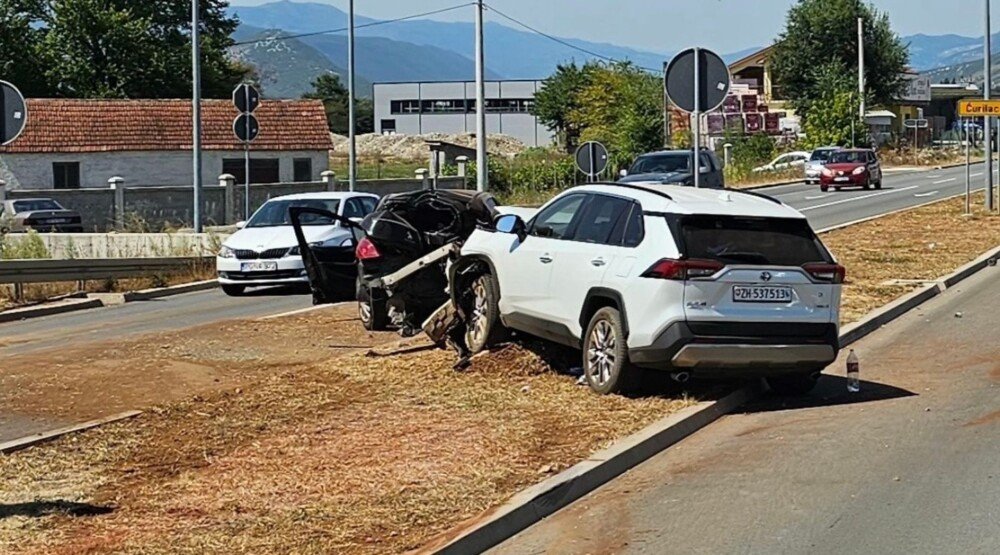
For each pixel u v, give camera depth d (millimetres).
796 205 40812
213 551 6848
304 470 8570
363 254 15117
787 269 10359
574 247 11297
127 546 6949
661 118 58062
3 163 51812
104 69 68875
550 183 48438
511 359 12055
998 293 18188
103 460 8992
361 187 43156
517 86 117500
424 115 120812
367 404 10641
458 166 48500
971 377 11906
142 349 14109
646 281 10273
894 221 30672
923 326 15266
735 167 61312
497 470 8484
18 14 70500
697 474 8695
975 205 35500
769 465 8844
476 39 33750
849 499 7906
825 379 12070
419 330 14531
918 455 8953
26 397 11391
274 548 6898
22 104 17188
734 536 7250
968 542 6961
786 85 92750
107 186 53688
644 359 10336
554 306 11469
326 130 58312
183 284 23359
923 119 95625
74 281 22500
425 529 7250
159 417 10305
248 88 31312
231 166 55719
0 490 8203
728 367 10289
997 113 32000
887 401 10922
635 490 8359
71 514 7625
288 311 18750
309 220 21594
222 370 12648
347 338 14750
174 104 56562
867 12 90750
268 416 10281
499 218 12133
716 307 10180
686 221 10344
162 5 74562
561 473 8359
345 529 7238
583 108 83688
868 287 18078
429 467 8578
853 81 83000
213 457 9023
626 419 9922
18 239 26375
